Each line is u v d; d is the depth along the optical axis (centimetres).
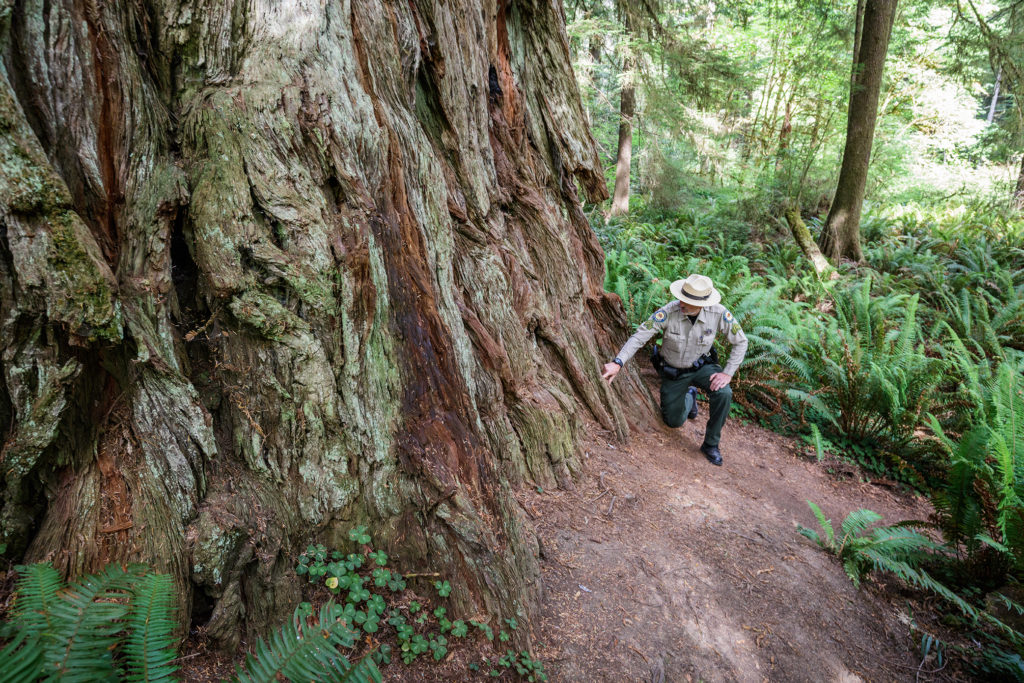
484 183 308
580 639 232
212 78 180
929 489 427
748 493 368
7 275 137
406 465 209
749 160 1320
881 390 455
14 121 132
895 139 1372
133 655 131
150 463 164
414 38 242
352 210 192
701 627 254
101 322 146
